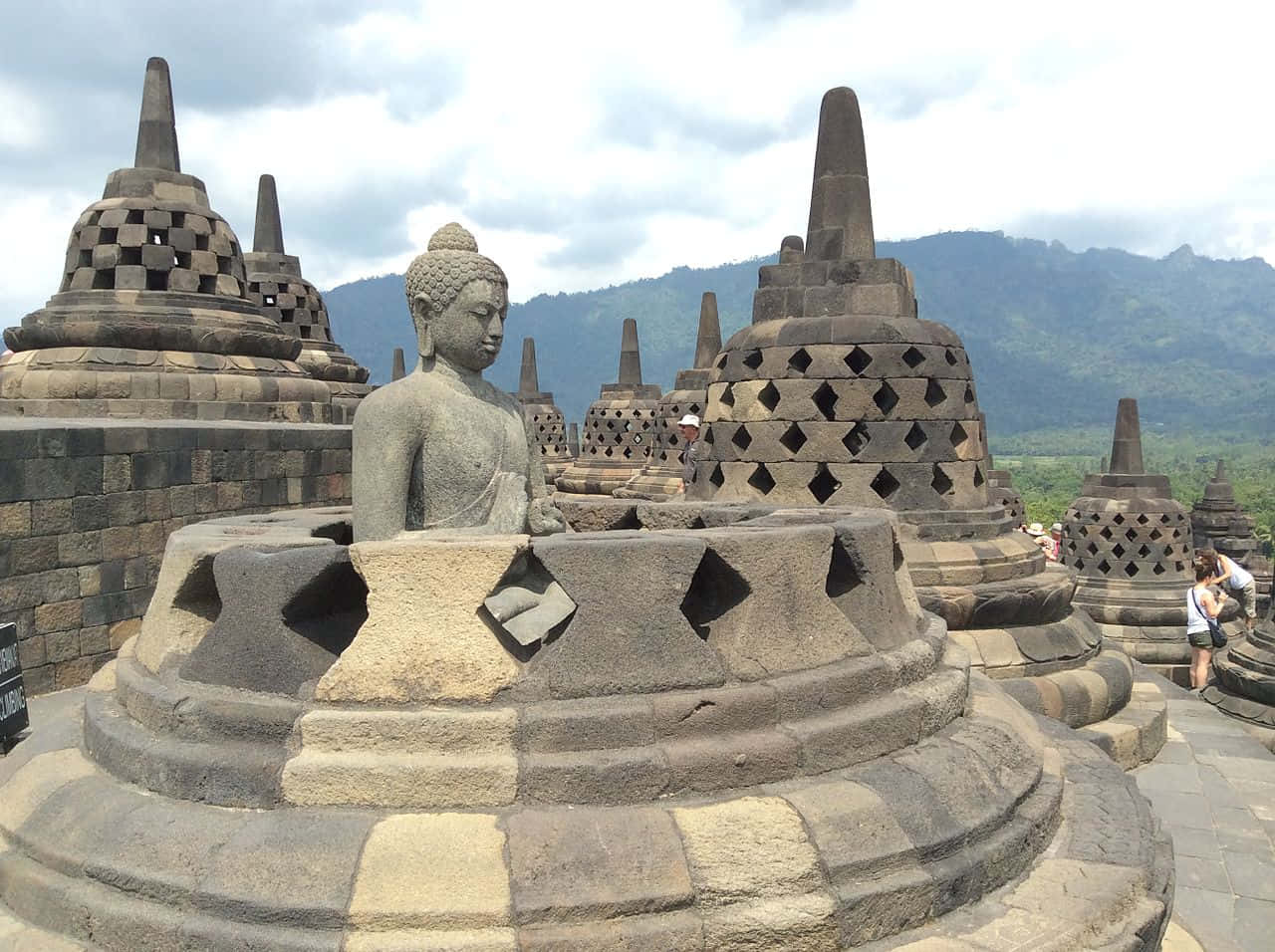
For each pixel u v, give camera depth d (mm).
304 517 6145
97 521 9125
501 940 3574
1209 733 9586
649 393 24484
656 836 3881
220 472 10477
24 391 12703
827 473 9305
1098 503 17797
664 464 19781
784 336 9281
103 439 9164
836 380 9094
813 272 9625
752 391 9438
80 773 4594
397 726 4117
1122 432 18250
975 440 9531
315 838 3854
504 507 5434
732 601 4781
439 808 4027
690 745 4234
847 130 9648
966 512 9211
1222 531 30734
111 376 12719
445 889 3670
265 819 4004
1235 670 10539
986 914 4195
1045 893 4359
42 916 4051
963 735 5055
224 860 3811
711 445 9945
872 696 4832
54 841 4180
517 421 5742
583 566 4332
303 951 3576
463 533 5129
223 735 4266
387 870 3723
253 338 13812
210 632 4562
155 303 13523
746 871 3850
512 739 4129
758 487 9586
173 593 4883
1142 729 8586
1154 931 4402
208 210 14391
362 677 4234
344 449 12164
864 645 4969
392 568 4289
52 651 8773
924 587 8750
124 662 5191
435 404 5348
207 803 4145
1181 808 7422
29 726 7551
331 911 3631
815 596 4844
